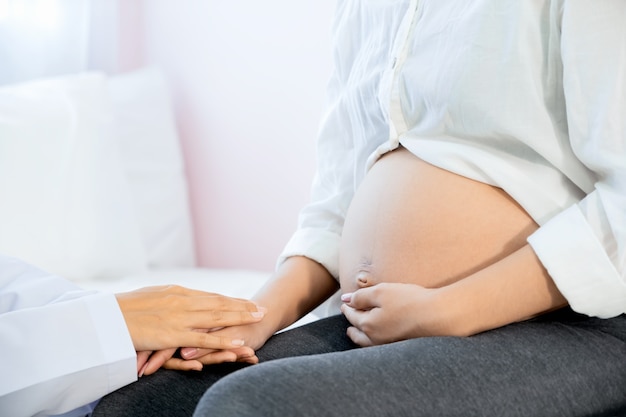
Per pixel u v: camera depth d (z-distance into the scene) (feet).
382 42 3.96
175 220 8.04
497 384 2.76
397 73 3.67
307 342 3.59
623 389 2.96
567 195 3.29
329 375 2.68
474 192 3.40
